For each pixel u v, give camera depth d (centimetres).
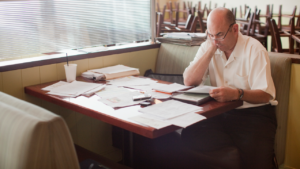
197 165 174
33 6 194
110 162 166
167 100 157
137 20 264
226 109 154
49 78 202
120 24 252
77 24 221
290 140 211
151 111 139
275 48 362
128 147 179
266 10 645
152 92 174
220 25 175
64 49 217
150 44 269
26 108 104
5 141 98
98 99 160
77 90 177
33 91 180
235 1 752
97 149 237
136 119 130
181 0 859
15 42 191
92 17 229
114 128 239
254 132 172
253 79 179
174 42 267
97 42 238
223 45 182
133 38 265
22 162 90
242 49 183
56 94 171
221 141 164
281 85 198
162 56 271
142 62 264
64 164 96
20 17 189
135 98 157
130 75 219
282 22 668
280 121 204
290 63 197
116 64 241
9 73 181
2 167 101
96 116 141
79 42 225
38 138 89
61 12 209
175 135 187
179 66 260
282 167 217
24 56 206
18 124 94
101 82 198
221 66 200
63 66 208
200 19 450
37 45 201
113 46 252
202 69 190
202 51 205
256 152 167
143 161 212
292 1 650
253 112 185
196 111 141
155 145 203
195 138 169
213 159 159
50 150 92
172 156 193
